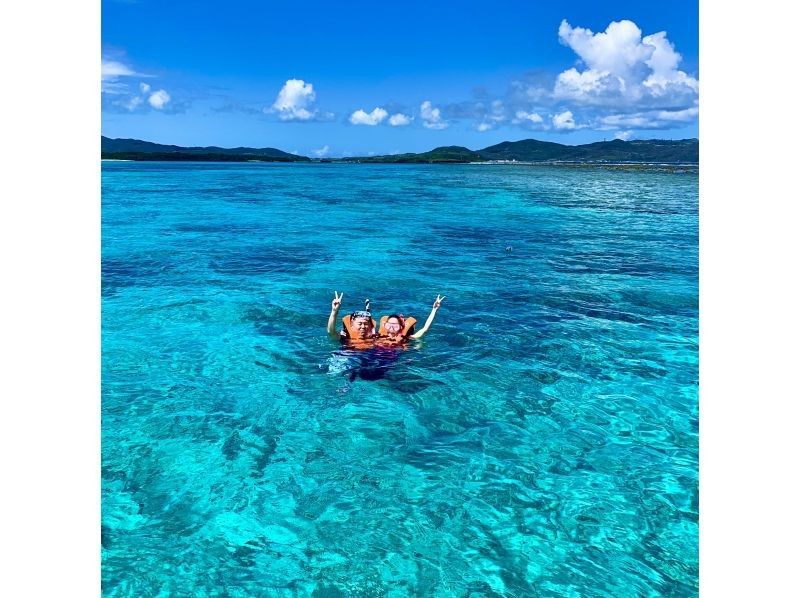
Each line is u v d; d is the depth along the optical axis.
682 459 4.42
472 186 35.59
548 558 3.34
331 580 3.14
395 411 5.15
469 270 11.27
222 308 8.16
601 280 10.47
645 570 3.24
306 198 26.94
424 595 3.05
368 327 6.80
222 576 3.15
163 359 6.23
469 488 4.02
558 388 5.68
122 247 13.02
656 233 16.58
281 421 4.93
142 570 3.17
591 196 28.17
